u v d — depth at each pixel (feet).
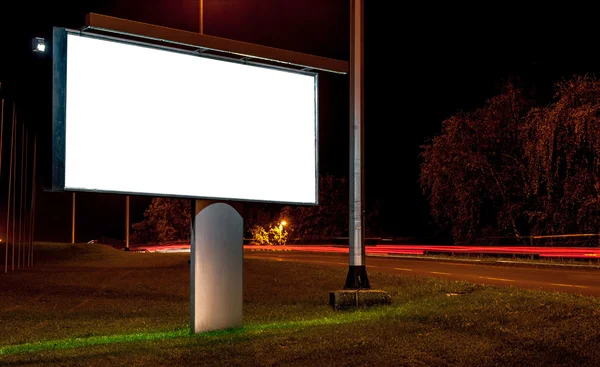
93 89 36.19
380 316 42.86
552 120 117.39
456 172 144.15
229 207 40.57
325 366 29.04
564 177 121.90
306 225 247.29
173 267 97.66
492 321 37.45
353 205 53.52
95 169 36.01
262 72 41.37
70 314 57.62
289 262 97.91
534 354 30.30
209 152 39.32
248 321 47.24
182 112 38.58
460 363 29.32
